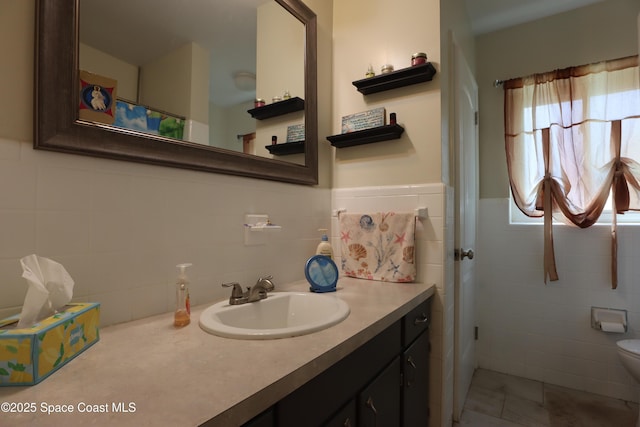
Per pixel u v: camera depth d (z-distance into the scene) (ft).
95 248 2.72
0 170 2.26
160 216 3.18
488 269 7.92
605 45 6.98
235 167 3.89
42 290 2.02
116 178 2.86
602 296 6.73
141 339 2.49
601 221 6.94
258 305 3.62
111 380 1.84
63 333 2.02
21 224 2.35
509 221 7.75
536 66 7.67
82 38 2.65
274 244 4.53
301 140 5.06
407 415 3.89
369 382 3.02
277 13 4.66
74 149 2.55
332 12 6.03
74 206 2.61
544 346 7.25
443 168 5.00
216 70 3.77
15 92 2.34
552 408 6.15
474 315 7.66
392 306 3.55
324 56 5.76
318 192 5.51
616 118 6.59
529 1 7.06
